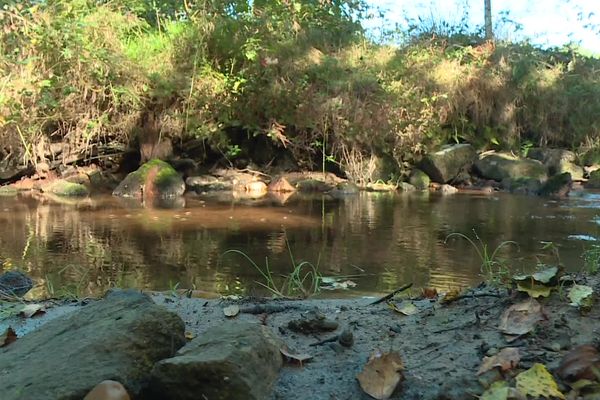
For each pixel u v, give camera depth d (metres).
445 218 8.27
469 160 13.89
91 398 1.67
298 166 13.92
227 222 7.76
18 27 11.48
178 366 1.78
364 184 13.30
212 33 13.41
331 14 15.13
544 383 1.78
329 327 2.50
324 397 1.87
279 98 13.30
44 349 2.00
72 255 5.64
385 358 1.98
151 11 14.77
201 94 12.99
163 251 5.86
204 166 13.52
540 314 2.29
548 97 15.87
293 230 7.17
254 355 1.90
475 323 2.40
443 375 1.96
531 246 6.14
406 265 5.29
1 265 5.19
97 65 12.16
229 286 4.53
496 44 16.66
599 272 2.93
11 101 11.41
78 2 12.24
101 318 2.14
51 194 11.17
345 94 13.58
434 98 14.30
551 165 14.65
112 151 13.07
